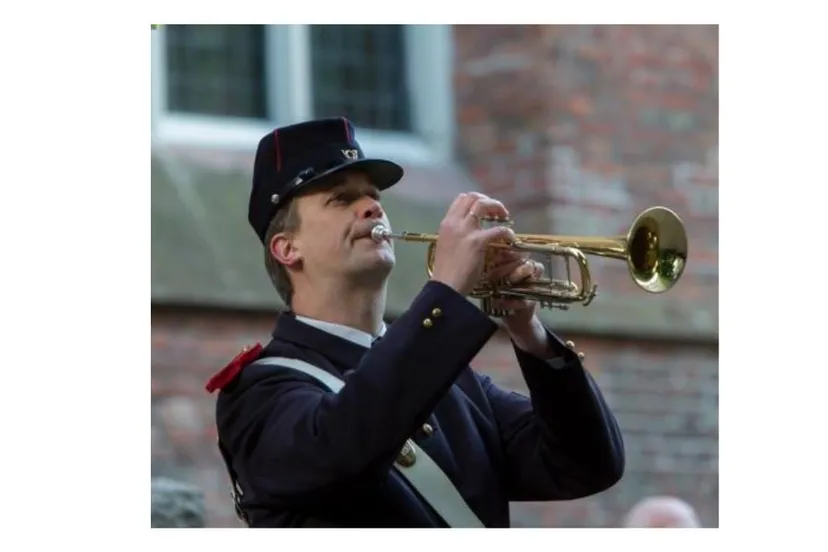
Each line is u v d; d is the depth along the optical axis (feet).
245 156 38.52
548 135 39.93
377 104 40.16
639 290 40.42
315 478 18.60
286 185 20.40
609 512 39.68
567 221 39.73
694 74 41.60
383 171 20.53
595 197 40.19
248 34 39.14
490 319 18.84
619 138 40.70
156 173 37.24
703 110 41.60
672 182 41.06
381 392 18.44
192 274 36.52
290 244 20.42
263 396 19.52
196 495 27.09
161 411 36.01
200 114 38.52
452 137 40.60
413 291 37.32
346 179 20.40
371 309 20.34
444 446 19.88
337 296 20.24
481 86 40.57
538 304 21.75
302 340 20.03
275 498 18.95
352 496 19.16
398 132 40.32
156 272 36.24
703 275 41.06
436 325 18.75
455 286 18.95
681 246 20.38
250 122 39.04
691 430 40.65
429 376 18.60
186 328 36.52
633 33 41.11
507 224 19.76
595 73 40.68
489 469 20.15
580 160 40.19
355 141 20.71
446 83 40.70
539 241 20.33
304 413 18.89
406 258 37.70
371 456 18.39
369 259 20.20
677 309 40.75
